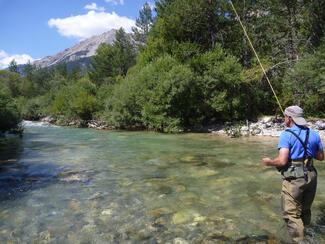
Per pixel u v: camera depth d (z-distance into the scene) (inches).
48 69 4783.5
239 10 1257.4
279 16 1204.5
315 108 966.4
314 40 1110.4
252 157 525.0
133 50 2593.5
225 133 965.2
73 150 648.4
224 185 357.4
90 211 287.6
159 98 1064.8
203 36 1306.6
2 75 3791.8
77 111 1577.3
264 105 1117.7
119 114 1204.5
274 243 215.0
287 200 213.0
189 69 1079.0
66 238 233.9
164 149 637.3
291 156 210.5
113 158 545.3
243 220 256.7
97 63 2596.0
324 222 244.1
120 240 228.5
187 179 388.8
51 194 342.0
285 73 989.8
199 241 222.4
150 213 278.2
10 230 249.4
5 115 888.3
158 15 1467.8
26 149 670.5
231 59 1109.7
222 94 1064.2
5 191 354.6
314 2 1087.6
